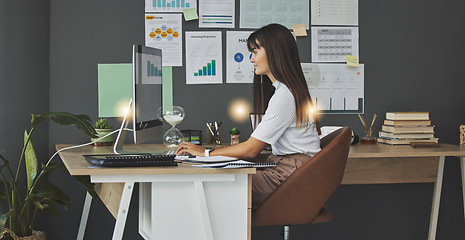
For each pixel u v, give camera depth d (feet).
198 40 10.52
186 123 10.53
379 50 11.14
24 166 9.55
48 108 10.14
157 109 8.71
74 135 10.23
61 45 10.17
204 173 5.96
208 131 10.25
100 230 10.50
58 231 10.33
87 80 10.28
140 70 7.73
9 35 9.37
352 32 11.01
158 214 6.07
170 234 6.10
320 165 6.47
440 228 11.45
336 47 10.95
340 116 11.00
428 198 11.42
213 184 6.14
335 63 10.95
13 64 9.43
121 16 10.35
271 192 6.78
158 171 5.90
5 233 8.82
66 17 10.18
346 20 10.98
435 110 11.39
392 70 11.20
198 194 6.04
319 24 10.87
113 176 5.92
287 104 7.00
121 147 8.82
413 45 11.27
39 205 8.75
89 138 10.27
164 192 6.07
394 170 9.50
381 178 9.46
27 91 9.65
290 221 6.60
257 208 6.56
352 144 10.27
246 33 10.64
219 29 10.57
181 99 10.50
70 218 10.37
